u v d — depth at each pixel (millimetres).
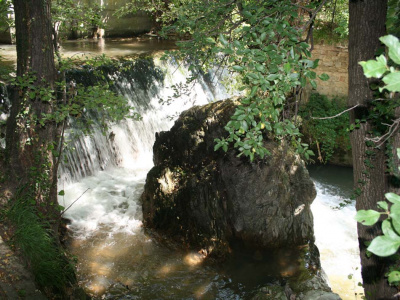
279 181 8266
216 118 9070
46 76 6422
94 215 9766
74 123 10867
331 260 9109
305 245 8516
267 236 8344
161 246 8859
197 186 8781
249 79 3637
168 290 7656
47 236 6039
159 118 13320
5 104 9625
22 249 5562
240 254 8383
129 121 12344
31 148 6387
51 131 6566
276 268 8078
